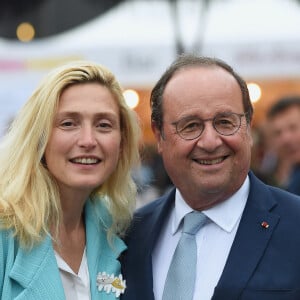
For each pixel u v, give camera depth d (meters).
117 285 3.80
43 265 3.58
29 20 8.12
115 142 3.75
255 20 7.41
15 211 3.59
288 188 6.14
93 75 3.70
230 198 3.71
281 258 3.45
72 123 3.66
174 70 3.73
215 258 3.62
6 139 3.81
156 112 3.80
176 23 7.57
